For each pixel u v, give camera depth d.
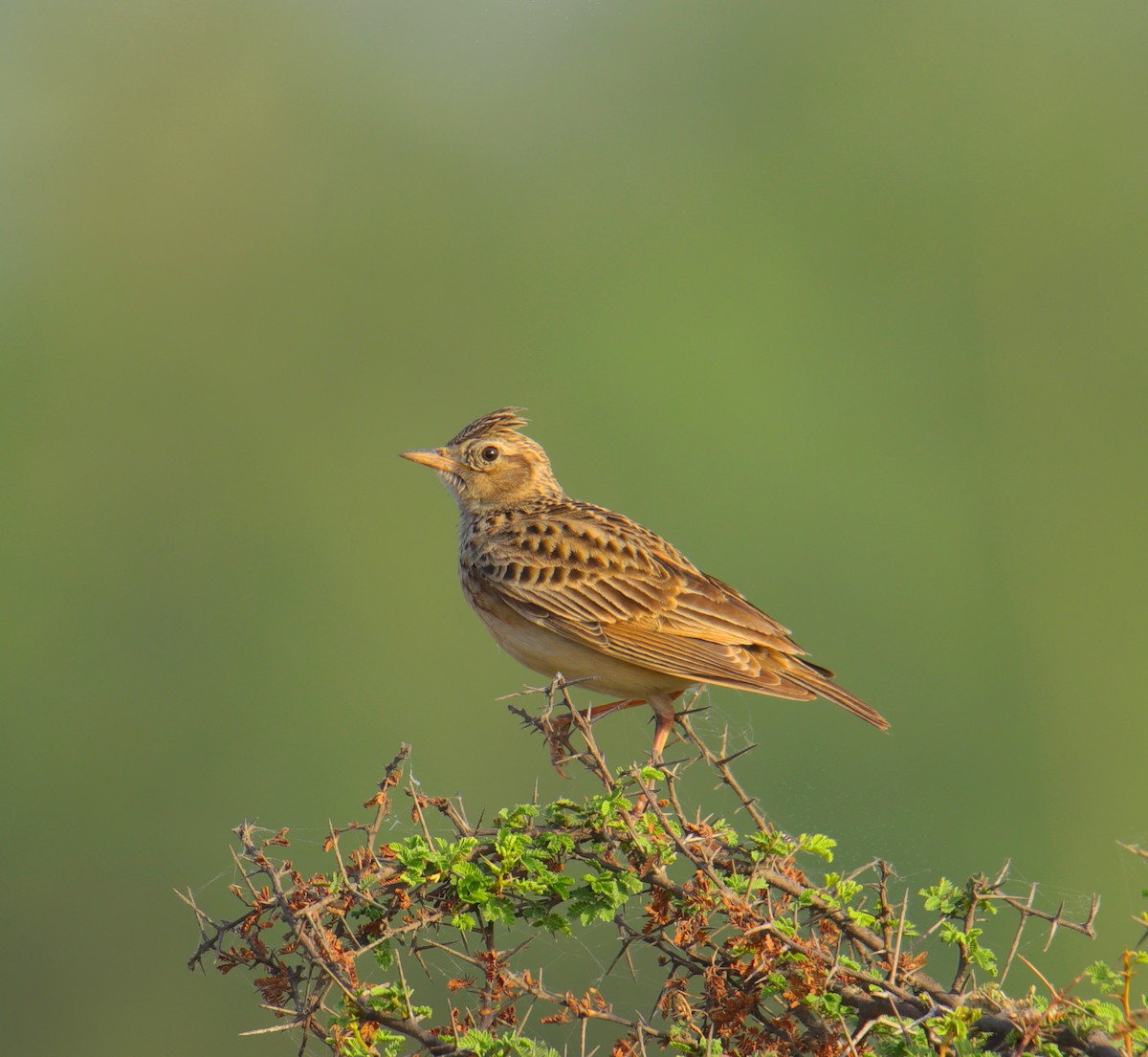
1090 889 21.23
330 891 7.69
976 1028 7.14
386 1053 7.73
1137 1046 6.83
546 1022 7.70
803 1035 7.67
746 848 8.23
